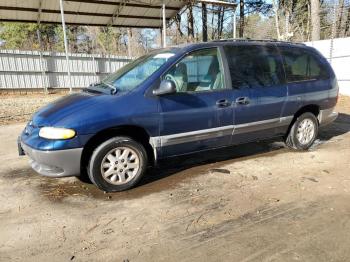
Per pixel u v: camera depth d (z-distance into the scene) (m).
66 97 4.80
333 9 19.73
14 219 3.68
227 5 16.14
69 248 3.09
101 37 40.78
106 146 4.16
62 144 3.92
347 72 13.88
